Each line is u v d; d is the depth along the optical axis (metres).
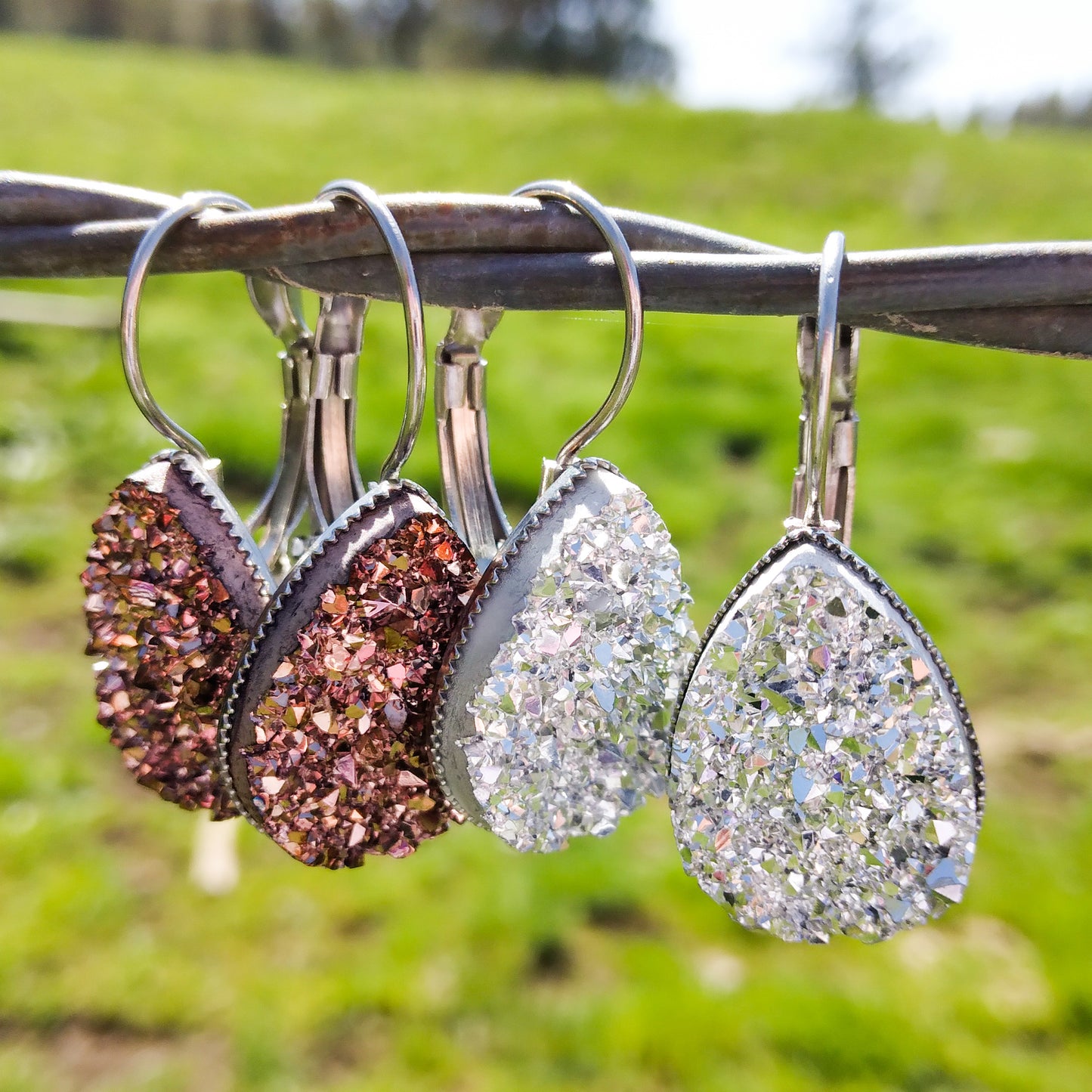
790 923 0.07
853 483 0.07
